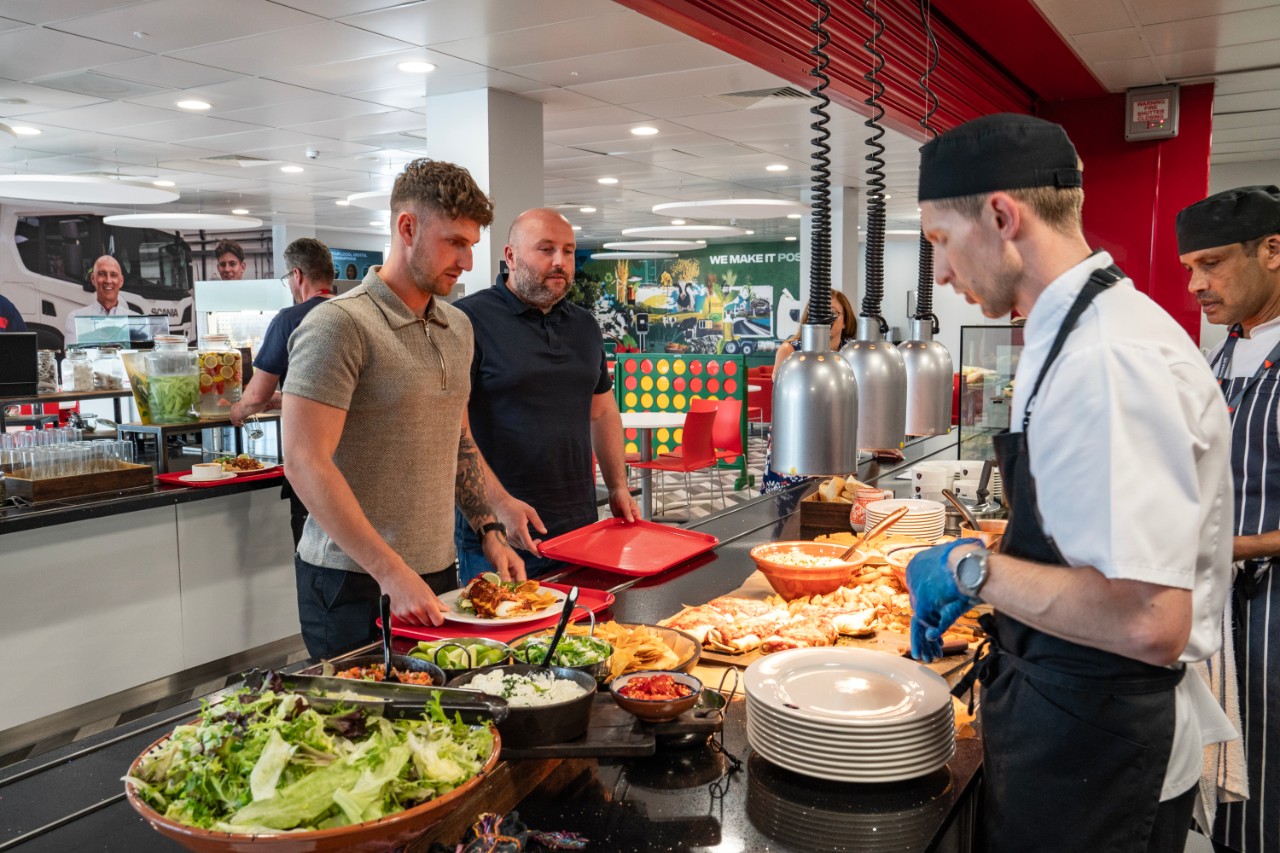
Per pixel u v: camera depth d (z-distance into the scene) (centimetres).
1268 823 205
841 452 165
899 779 121
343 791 87
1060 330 104
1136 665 109
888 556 222
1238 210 209
